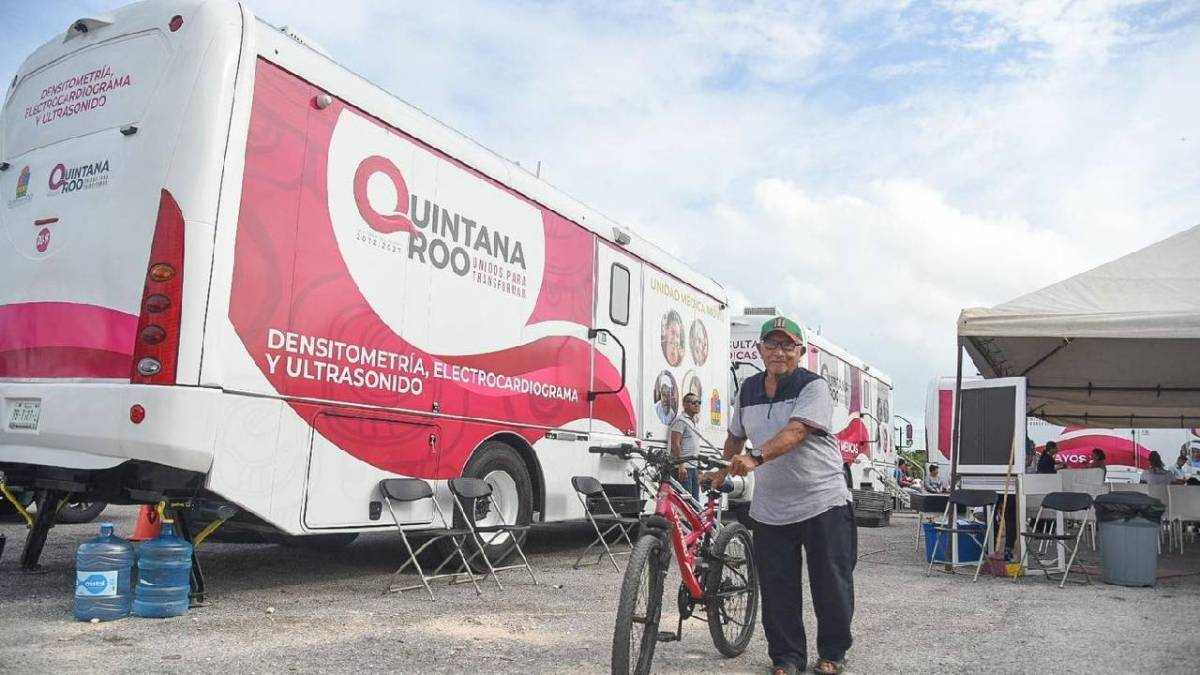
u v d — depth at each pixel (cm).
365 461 567
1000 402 873
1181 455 1820
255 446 493
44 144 543
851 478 1702
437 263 637
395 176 604
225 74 490
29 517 614
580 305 810
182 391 457
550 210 777
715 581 437
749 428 443
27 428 498
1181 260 860
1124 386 1251
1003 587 747
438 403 630
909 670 441
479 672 412
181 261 468
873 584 755
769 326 433
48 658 396
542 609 569
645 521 397
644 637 388
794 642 424
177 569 504
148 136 493
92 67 533
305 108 539
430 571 710
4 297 533
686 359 1017
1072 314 805
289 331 516
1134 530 759
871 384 1928
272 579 647
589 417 816
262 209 505
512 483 712
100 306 486
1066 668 447
